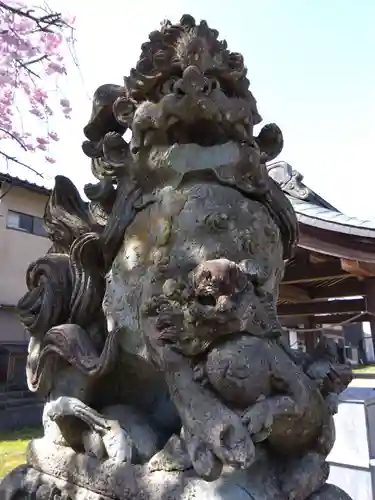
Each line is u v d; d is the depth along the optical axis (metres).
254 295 1.20
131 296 1.37
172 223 1.33
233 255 1.27
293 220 1.50
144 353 1.34
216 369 1.09
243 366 1.08
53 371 1.51
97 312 1.57
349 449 2.89
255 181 1.43
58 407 1.37
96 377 1.38
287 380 1.10
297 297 3.63
